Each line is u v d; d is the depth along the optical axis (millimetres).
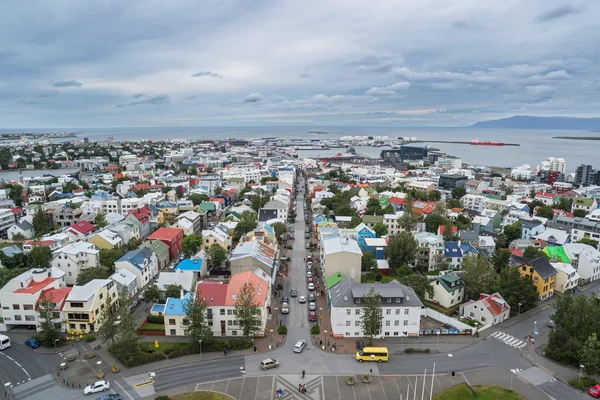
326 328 113938
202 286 113312
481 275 132250
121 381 89375
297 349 101000
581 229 198125
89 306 109188
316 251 184500
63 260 147250
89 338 105375
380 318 101938
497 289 130000
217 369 94000
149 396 84312
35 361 96812
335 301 110875
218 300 109375
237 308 103625
